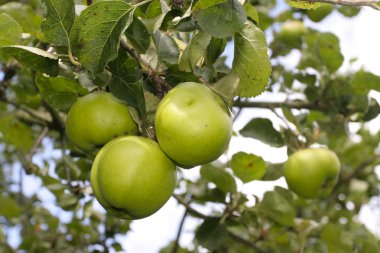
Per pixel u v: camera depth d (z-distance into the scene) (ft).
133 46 2.29
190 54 2.27
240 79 2.24
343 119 3.55
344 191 5.00
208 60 2.28
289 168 3.27
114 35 2.12
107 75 2.30
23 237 4.49
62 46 2.24
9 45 2.20
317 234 3.73
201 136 2.10
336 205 5.29
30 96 3.64
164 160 2.18
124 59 2.23
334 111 3.51
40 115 3.56
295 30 4.00
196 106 2.13
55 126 3.51
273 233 3.73
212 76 2.29
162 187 2.17
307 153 3.25
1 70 3.49
